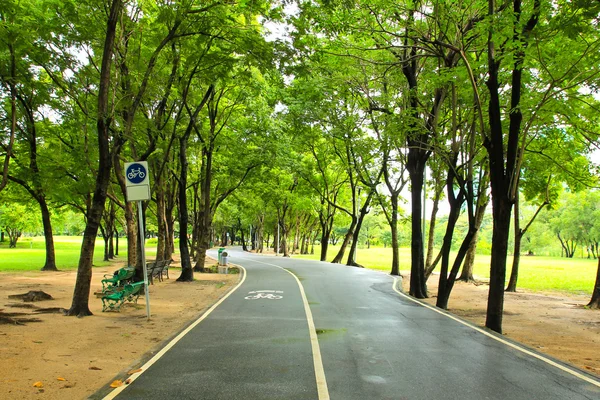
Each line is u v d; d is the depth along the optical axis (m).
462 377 6.05
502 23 9.84
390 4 11.91
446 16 12.24
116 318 10.32
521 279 32.12
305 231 70.69
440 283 14.62
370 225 100.06
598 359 8.68
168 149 16.81
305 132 25.59
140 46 14.09
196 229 43.03
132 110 12.07
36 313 10.46
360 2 12.38
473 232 14.27
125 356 7.05
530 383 5.85
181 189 19.61
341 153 32.12
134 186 10.20
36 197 24.72
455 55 14.75
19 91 16.19
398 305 13.14
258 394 5.23
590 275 36.03
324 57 14.60
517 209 23.25
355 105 25.98
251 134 24.78
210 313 11.12
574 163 18.50
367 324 9.87
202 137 22.36
